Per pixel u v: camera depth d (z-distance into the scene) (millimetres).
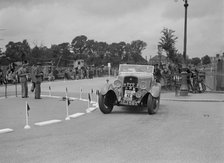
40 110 12156
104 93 11078
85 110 12156
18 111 11883
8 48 66125
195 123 9422
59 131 8133
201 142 7027
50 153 6137
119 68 12812
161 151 6285
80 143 6895
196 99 16219
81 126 8836
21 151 6277
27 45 67625
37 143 6891
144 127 8727
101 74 58719
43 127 8680
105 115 10953
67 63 74000
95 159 5766
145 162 5594
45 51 75375
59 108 12766
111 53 104125
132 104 11359
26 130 8258
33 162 5609
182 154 6078
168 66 24453
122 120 9891
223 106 13773
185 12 17953
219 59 21188
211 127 8781
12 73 31625
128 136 7594
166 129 8469
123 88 11570
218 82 21125
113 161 5645
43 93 20688
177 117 10570
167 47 26859
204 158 5828
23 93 17422
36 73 16891
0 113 11352
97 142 6988
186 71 19188
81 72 46844
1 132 7965
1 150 6352
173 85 21922
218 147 6602
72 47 108250
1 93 20656
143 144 6828
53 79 39125
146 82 11484
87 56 101125
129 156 5945
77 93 20672
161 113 11516
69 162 5602
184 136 7617
